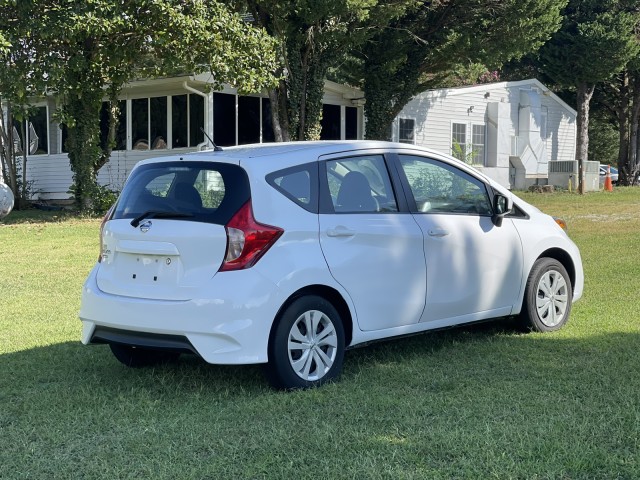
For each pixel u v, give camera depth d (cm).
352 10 1841
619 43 2908
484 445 395
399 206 573
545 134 3159
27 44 1650
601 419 431
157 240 510
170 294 499
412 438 412
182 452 406
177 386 534
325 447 402
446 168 618
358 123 2547
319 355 521
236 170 513
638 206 2014
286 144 569
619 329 664
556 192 2730
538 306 663
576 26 3012
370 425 437
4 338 700
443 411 457
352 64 2381
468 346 623
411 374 545
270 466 381
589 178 2923
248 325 485
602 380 509
